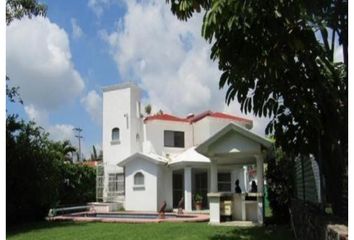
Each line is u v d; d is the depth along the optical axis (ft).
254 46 23.45
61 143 107.96
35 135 75.87
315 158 30.37
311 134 28.99
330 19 21.91
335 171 25.44
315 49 24.08
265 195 66.03
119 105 103.30
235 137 60.39
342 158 24.57
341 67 25.76
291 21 22.70
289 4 21.65
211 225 59.00
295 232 43.78
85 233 54.19
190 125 106.93
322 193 26.78
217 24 22.38
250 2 21.58
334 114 25.12
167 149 101.91
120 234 51.78
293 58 24.22
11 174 70.90
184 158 87.40
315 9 21.72
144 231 54.03
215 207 62.23
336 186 25.32
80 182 100.48
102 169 102.42
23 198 73.67
